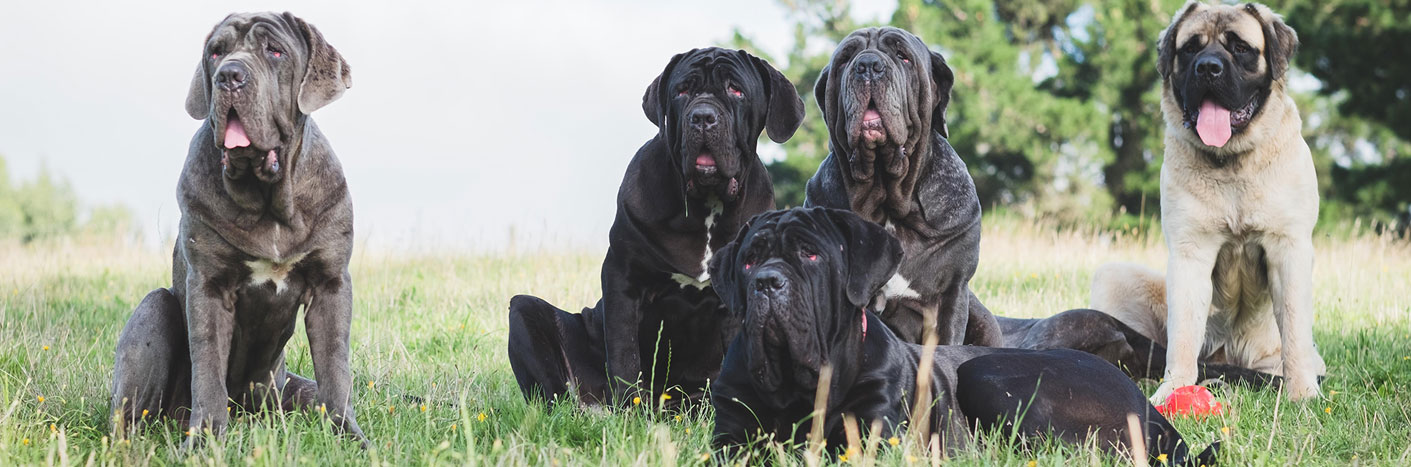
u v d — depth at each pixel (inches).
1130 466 251.8
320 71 296.5
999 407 272.8
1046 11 1756.9
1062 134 1525.6
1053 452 255.1
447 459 260.1
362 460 260.2
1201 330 390.9
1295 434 292.5
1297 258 378.3
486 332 473.1
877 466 240.7
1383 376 387.2
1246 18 377.4
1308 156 384.5
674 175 347.3
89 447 282.5
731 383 273.3
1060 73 1640.0
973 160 1585.9
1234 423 294.5
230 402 323.0
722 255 275.9
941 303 372.2
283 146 285.7
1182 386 362.6
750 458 261.1
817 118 1589.6
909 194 361.4
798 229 260.7
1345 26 1241.4
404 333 478.6
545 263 680.4
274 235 290.4
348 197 307.1
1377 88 1239.5
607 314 357.1
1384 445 285.7
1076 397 271.6
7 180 3535.9
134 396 297.4
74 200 3617.1
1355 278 613.0
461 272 673.0
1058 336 405.1
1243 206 379.9
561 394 360.5
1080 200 1557.6
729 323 362.3
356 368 393.7
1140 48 1542.8
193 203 288.8
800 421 249.1
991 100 1539.1
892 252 273.7
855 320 270.2
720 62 345.4
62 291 618.8
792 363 254.5
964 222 365.7
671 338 365.4
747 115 348.2
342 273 304.7
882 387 268.1
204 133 292.7
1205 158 382.9
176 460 263.3
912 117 354.3
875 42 360.8
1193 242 389.4
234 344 306.5
